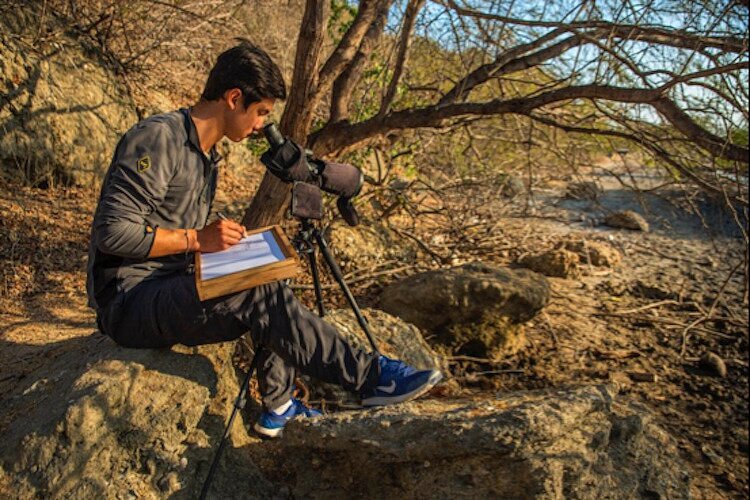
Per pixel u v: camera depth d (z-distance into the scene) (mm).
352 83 4074
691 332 5266
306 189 2607
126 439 2340
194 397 2467
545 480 2229
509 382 4184
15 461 2197
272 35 7547
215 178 2457
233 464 2576
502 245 6605
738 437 4066
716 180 3713
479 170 6652
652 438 2840
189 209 2322
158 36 6184
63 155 5051
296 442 2467
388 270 5195
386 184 5945
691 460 3832
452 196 6922
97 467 2271
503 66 4262
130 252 2146
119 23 6285
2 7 4945
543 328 4973
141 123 2221
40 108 4953
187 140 2252
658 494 2564
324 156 4156
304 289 4598
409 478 2363
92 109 5391
